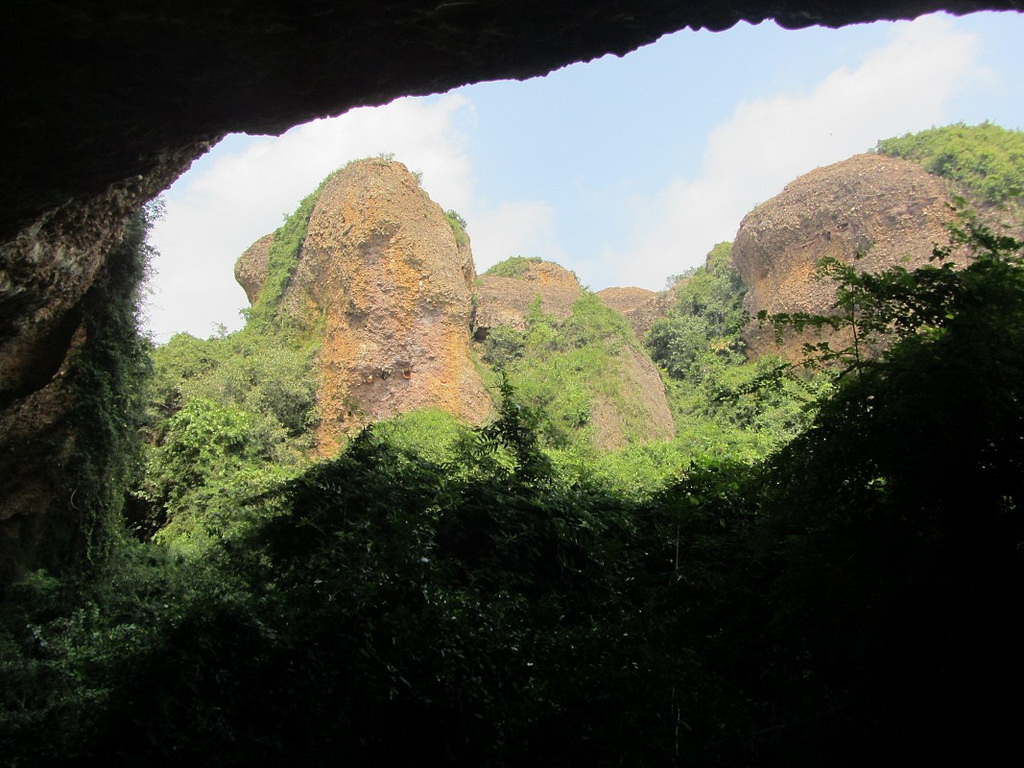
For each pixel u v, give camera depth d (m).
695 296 45.12
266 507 9.75
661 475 19.34
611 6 6.25
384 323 32.44
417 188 35.03
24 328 11.52
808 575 5.43
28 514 13.00
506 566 8.74
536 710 5.25
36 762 5.43
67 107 6.71
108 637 9.01
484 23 6.33
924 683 4.90
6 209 7.87
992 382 4.88
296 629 6.16
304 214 37.97
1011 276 5.34
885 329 5.99
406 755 5.31
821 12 6.38
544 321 38.44
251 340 35.44
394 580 6.62
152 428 24.83
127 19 5.84
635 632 6.02
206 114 7.32
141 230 14.28
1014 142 33.03
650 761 4.98
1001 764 4.54
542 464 10.17
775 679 5.77
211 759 5.17
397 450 10.21
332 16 6.06
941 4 6.21
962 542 4.81
